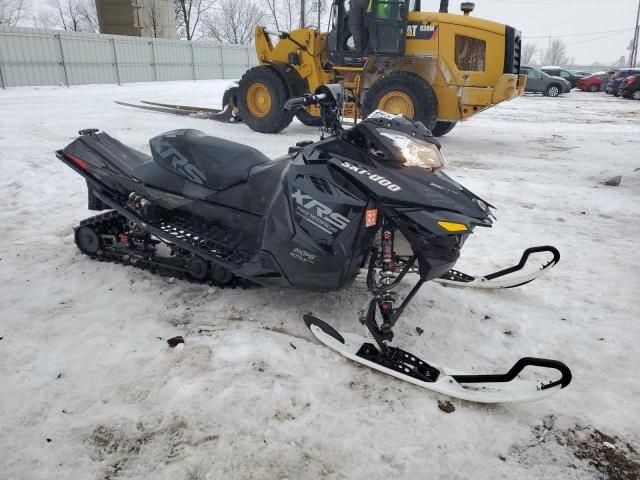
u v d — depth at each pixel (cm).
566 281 387
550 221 537
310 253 284
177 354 269
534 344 298
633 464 210
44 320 303
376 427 224
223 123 1147
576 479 201
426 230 249
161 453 205
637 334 311
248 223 331
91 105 1438
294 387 247
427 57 924
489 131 1254
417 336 302
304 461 204
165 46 2780
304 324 308
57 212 508
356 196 272
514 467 206
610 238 487
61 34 2203
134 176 375
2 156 686
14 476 192
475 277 383
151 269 370
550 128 1324
